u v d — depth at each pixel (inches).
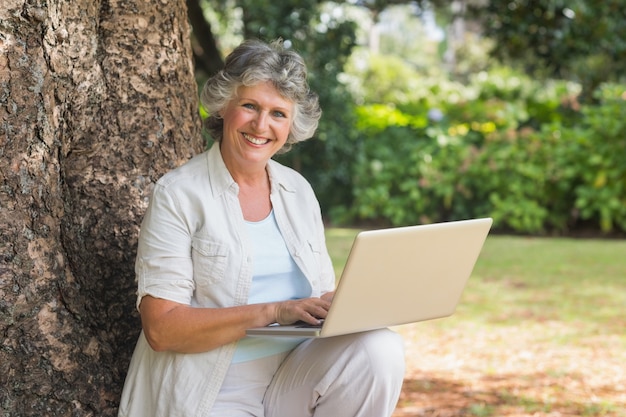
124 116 130.5
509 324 272.7
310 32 420.8
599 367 222.1
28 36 114.6
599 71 522.0
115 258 127.2
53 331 117.0
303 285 117.7
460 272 116.9
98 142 128.1
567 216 500.7
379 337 112.0
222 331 107.3
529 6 340.2
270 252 115.2
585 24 343.9
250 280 112.0
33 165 115.6
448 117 540.1
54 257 118.0
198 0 307.6
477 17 375.2
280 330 105.7
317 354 113.5
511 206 497.4
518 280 347.3
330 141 483.2
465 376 216.1
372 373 110.3
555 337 254.7
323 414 113.1
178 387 109.4
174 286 108.3
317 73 448.1
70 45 121.5
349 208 542.6
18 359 114.5
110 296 126.6
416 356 237.3
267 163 120.1
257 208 117.0
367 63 711.7
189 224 110.5
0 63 112.3
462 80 911.7
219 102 113.4
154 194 111.9
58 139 121.0
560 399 194.5
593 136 481.7
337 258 391.5
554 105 543.8
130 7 131.5
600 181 475.8
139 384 113.3
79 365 119.0
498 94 585.6
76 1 122.4
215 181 113.4
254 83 111.3
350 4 393.7
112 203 127.9
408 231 105.3
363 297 105.6
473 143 522.9
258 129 112.0
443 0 402.3
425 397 197.8
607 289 326.3
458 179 510.9
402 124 537.6
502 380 211.8
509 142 502.3
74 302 119.9
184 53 139.5
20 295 113.5
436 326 271.9
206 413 109.8
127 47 131.5
